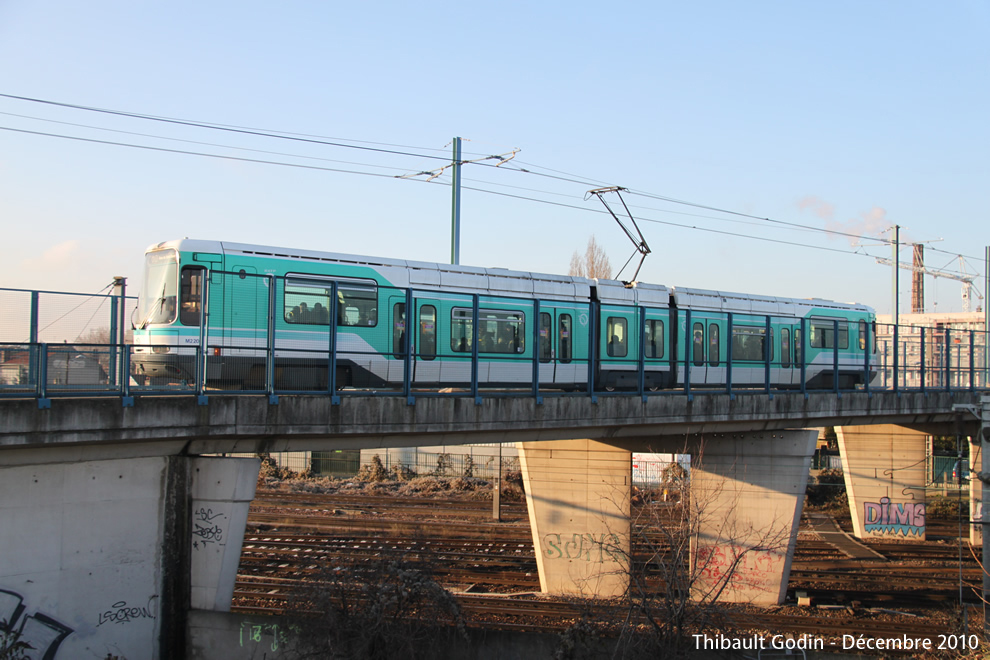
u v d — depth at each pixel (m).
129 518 12.38
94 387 11.45
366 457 43.44
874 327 29.02
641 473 37.47
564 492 22.80
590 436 18.83
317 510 33.88
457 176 25.72
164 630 12.70
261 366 15.04
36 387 10.87
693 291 23.75
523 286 19.83
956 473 36.28
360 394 13.98
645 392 18.56
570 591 22.25
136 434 11.62
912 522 33.03
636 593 21.58
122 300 13.22
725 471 23.34
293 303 15.98
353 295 16.80
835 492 39.94
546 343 20.02
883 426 33.84
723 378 23.94
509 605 20.77
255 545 27.12
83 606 11.85
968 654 18.06
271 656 12.79
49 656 11.48
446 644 13.28
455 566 24.94
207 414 12.35
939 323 59.44
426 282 18.03
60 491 11.66
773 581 22.67
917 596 23.88
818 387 27.02
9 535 11.19
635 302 22.25
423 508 34.72
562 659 13.53
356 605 13.20
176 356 13.66
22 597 11.29
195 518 13.19
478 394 15.55
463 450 42.59
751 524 22.98
